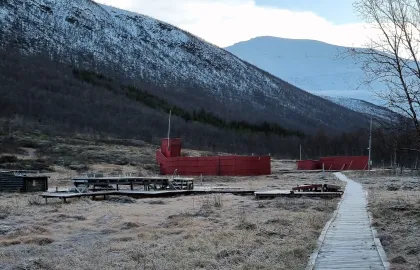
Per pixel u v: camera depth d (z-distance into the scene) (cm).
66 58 15712
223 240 1338
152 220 1773
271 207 2052
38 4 19688
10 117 7869
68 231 1559
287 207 2034
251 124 12419
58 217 1794
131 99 12338
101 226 1648
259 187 3162
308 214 1791
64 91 10950
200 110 13438
